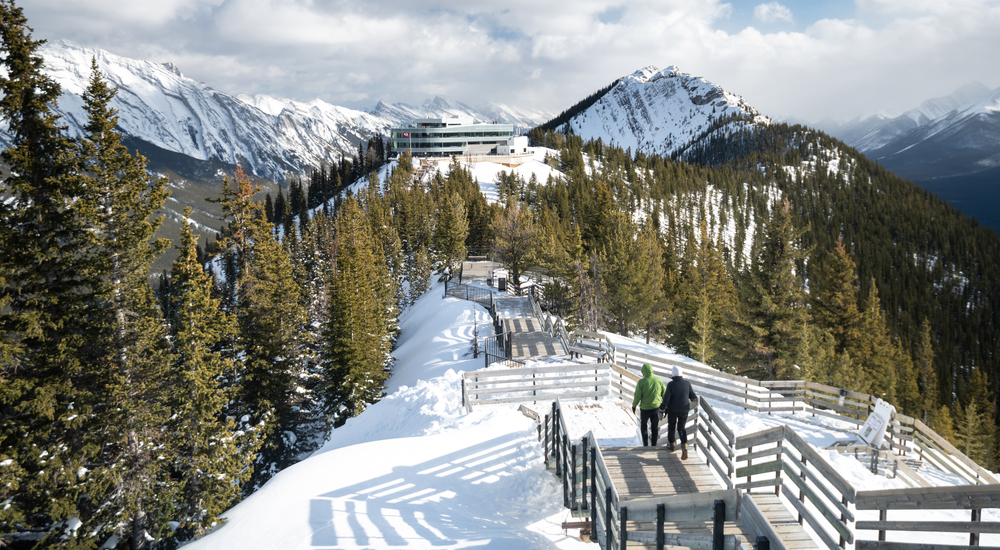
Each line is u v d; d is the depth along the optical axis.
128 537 19.61
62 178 17.80
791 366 29.44
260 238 35.47
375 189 126.12
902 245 163.38
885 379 45.12
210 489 20.16
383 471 11.52
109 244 18.89
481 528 9.29
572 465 9.83
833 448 14.07
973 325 121.12
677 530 7.66
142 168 19.97
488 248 75.81
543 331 29.30
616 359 22.88
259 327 28.81
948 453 13.45
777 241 29.83
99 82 19.03
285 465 28.67
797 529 7.85
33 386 16.55
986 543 9.23
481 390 16.17
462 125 164.88
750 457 9.14
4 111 16.98
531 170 151.50
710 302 47.50
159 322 19.84
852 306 38.94
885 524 7.28
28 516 17.73
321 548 8.68
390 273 70.44
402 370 36.31
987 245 165.75
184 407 20.06
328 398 32.34
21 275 16.77
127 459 18.11
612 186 142.88
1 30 16.92
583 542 9.05
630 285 45.06
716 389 18.67
